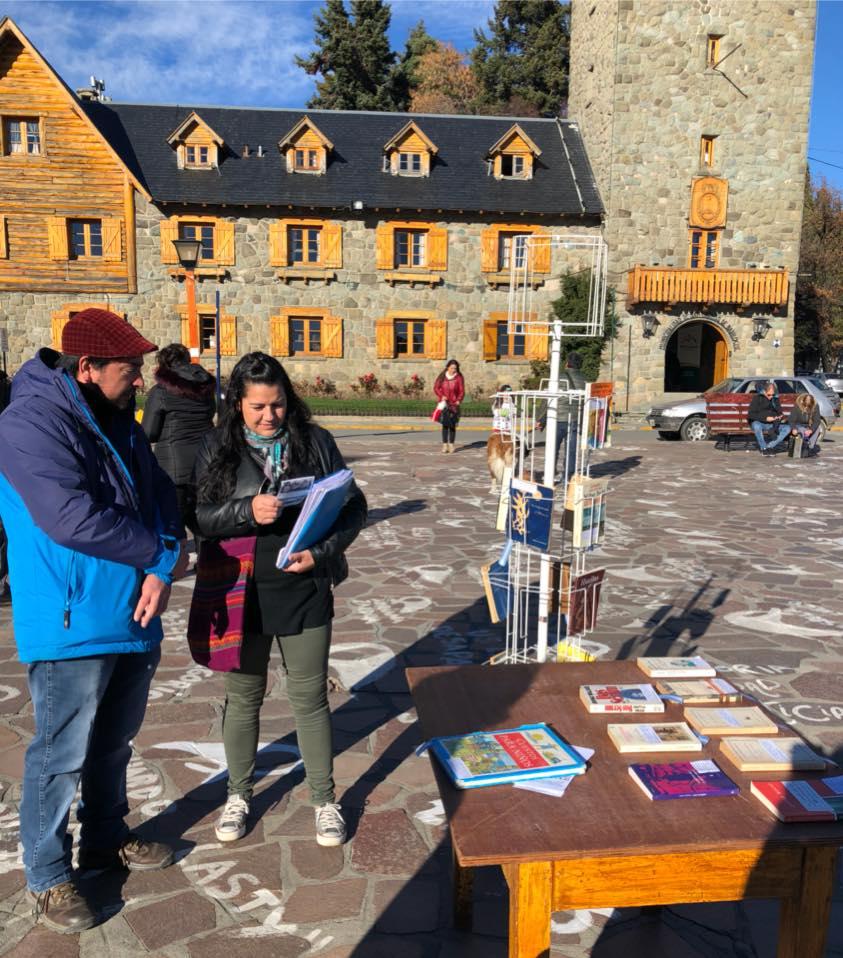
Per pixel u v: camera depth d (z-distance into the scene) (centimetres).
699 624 598
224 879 301
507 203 2623
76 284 2550
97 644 258
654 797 216
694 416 1972
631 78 2545
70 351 263
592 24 2745
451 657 524
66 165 2500
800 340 4559
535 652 505
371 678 491
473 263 2672
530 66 4934
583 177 2728
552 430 397
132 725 295
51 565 253
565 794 221
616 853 196
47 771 264
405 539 866
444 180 2673
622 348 2630
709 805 215
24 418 248
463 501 1095
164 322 2594
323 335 2661
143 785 367
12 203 2506
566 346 2514
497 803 216
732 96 2589
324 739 322
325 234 2608
